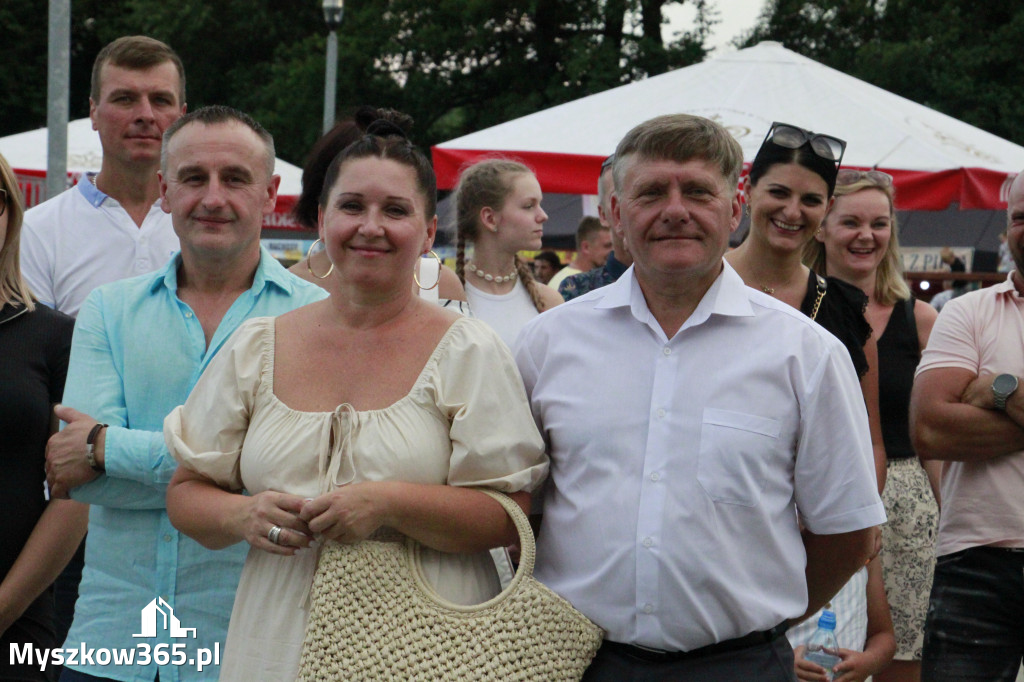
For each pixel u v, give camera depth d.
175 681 2.85
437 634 2.31
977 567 3.50
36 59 25.95
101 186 4.03
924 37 22.25
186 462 2.50
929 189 7.01
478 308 4.44
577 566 2.47
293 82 23.17
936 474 3.97
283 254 12.52
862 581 3.71
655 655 2.42
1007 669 3.49
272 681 2.35
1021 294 3.58
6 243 3.29
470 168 4.54
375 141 2.49
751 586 2.42
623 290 2.55
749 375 2.43
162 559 2.87
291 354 2.51
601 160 7.24
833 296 3.66
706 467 2.39
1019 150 7.91
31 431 3.23
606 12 22.50
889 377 4.23
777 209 3.59
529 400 2.62
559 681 2.37
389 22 23.14
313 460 2.38
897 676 4.25
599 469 2.47
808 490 2.48
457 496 2.36
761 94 7.72
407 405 2.40
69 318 3.42
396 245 2.43
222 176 2.98
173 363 2.96
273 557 2.44
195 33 25.20
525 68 23.30
